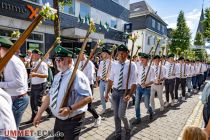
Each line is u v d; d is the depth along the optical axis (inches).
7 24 407.8
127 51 160.1
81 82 95.7
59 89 98.2
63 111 89.2
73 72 92.5
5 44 93.4
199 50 1175.0
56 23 313.0
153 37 1211.9
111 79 167.3
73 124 98.3
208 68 836.6
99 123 189.0
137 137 171.5
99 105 270.4
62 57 98.0
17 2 422.0
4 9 399.2
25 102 115.3
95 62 414.9
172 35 1387.8
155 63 245.3
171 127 199.3
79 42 482.3
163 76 246.2
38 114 107.0
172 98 293.6
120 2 848.3
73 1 582.9
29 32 59.9
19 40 58.2
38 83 185.0
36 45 471.5
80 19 584.7
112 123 200.2
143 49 1118.4
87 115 220.5
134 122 203.2
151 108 214.4
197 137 84.2
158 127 197.6
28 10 443.8
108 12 765.9
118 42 836.0
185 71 339.9
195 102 324.8
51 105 99.1
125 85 157.2
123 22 877.2
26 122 186.4
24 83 113.5
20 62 110.4
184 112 257.8
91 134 171.3
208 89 120.6
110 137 167.3
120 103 157.4
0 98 50.8
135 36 159.2
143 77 202.7
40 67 185.6
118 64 160.6
